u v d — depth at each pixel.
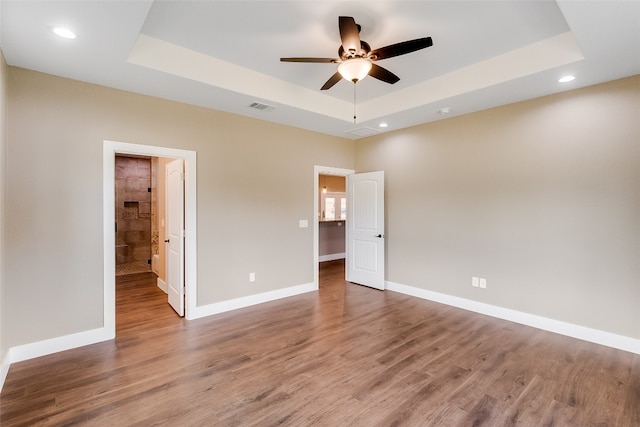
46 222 2.79
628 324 2.90
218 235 3.90
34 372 2.49
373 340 3.12
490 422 1.94
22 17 2.00
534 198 3.47
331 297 4.60
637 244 2.86
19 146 2.66
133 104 3.25
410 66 3.28
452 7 2.29
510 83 3.05
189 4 2.26
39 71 2.76
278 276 4.52
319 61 2.49
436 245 4.39
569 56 2.63
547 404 2.11
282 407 2.08
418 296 4.61
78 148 2.94
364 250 5.27
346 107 4.37
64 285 2.87
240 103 3.63
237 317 3.75
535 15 2.39
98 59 2.56
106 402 2.12
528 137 3.51
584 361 2.70
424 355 2.80
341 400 2.15
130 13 1.98
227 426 1.90
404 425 1.91
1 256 2.43
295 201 4.71
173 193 4.06
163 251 4.93
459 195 4.12
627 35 2.21
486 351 2.88
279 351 2.87
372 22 2.48
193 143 3.68
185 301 3.75
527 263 3.53
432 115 4.11
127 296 4.59
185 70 2.93
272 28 2.59
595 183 3.07
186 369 2.55
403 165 4.77
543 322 3.41
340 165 5.30
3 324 2.47
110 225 3.10
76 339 2.93
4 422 1.91
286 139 4.57
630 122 2.88
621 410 2.05
